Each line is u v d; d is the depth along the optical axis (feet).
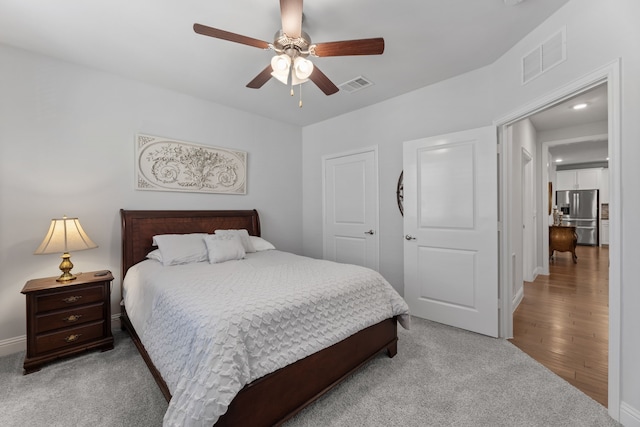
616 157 4.97
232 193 12.05
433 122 9.93
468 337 8.50
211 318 4.51
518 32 7.06
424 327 9.23
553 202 23.31
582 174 27.14
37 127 7.89
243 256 9.51
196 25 5.34
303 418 5.19
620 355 4.96
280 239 13.98
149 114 9.85
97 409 5.38
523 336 8.55
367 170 12.10
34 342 6.70
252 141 12.81
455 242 9.16
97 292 7.59
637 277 4.71
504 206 8.55
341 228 13.17
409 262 10.28
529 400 5.66
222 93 10.63
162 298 5.78
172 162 10.35
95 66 8.63
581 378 6.40
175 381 4.51
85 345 7.36
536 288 13.42
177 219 10.24
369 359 6.72
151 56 8.07
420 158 9.94
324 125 13.82
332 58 8.18
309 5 6.00
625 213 4.87
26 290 6.59
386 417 5.21
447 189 9.32
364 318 6.50
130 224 9.23
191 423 3.75
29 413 5.27
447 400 5.67
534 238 15.40
